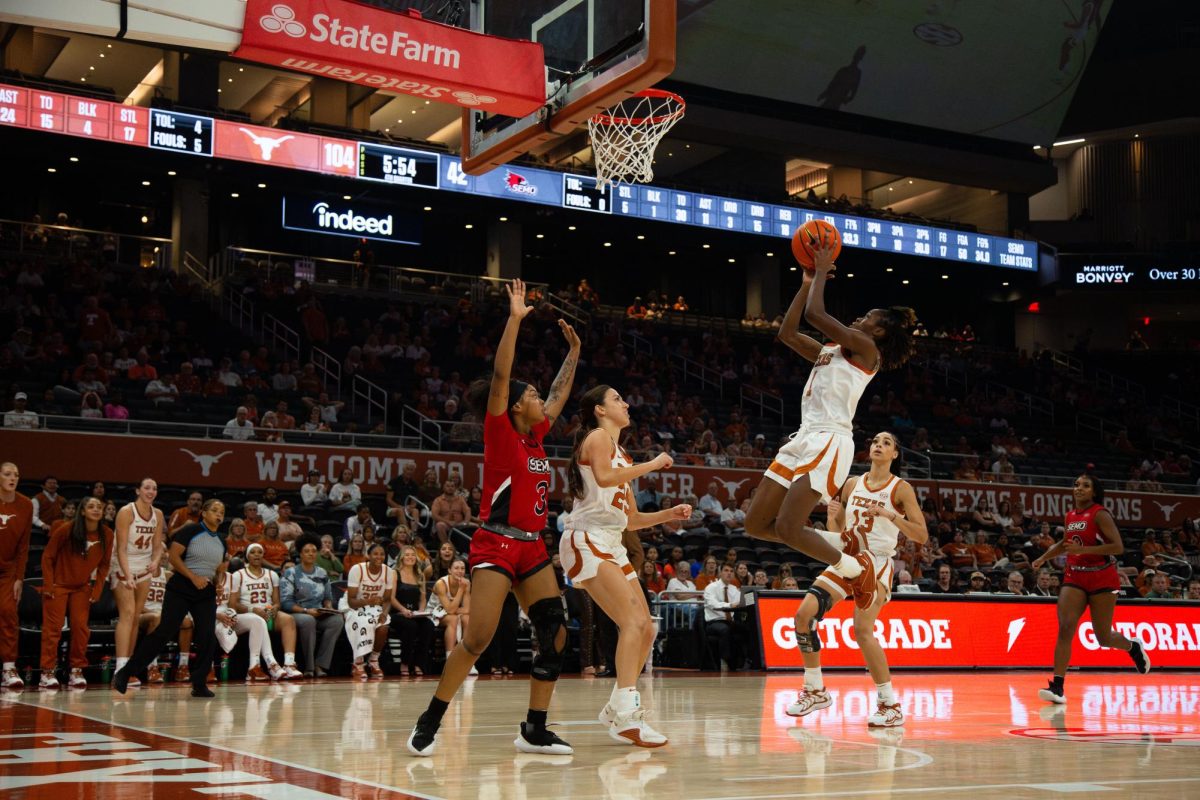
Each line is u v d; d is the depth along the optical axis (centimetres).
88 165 2195
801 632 619
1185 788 371
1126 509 2348
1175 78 3188
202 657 802
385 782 378
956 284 3134
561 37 796
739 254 2967
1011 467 2300
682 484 1881
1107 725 619
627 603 512
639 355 2488
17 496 940
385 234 2484
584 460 514
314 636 1091
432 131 2981
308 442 1644
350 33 732
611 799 341
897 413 2555
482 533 464
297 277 2441
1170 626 1358
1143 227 3350
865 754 470
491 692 878
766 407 2475
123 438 1527
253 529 1284
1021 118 2884
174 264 2345
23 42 2412
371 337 2150
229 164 2225
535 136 826
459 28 789
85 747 479
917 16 2578
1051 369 3017
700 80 2516
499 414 462
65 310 1927
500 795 349
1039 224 3347
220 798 339
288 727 571
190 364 1808
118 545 913
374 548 1117
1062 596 800
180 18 681
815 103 2634
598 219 2591
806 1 2469
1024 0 2655
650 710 706
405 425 1878
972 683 1042
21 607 1038
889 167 2920
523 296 470
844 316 3183
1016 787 372
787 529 534
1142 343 3312
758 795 350
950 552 1850
